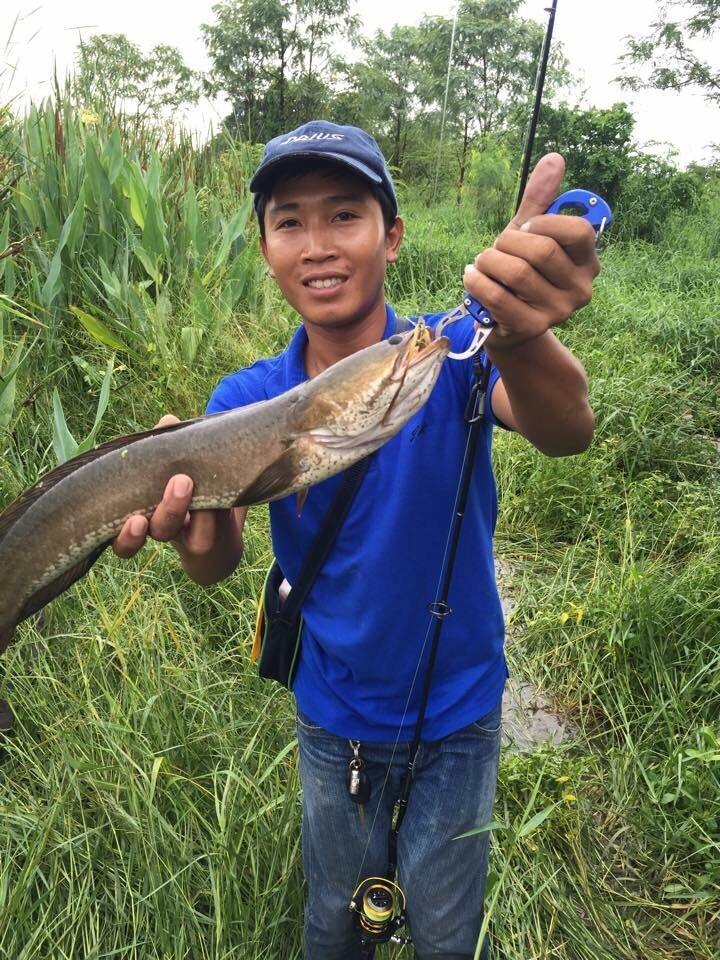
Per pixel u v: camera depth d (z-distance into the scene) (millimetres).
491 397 790
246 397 926
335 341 866
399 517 827
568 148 7824
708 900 1226
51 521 843
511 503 2396
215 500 797
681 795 1361
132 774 1154
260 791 1217
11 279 2250
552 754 1423
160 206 2824
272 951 1094
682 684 1597
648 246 6617
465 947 923
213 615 1704
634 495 2354
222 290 2891
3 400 1830
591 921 1218
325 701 917
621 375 3088
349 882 959
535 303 554
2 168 2475
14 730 1354
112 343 2193
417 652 871
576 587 2002
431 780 896
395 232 916
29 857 1102
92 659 1415
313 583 889
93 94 3473
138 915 1070
